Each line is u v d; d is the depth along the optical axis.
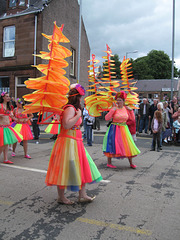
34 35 14.99
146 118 11.83
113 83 4.77
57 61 2.69
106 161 6.01
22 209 3.07
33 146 8.20
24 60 15.34
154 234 2.48
